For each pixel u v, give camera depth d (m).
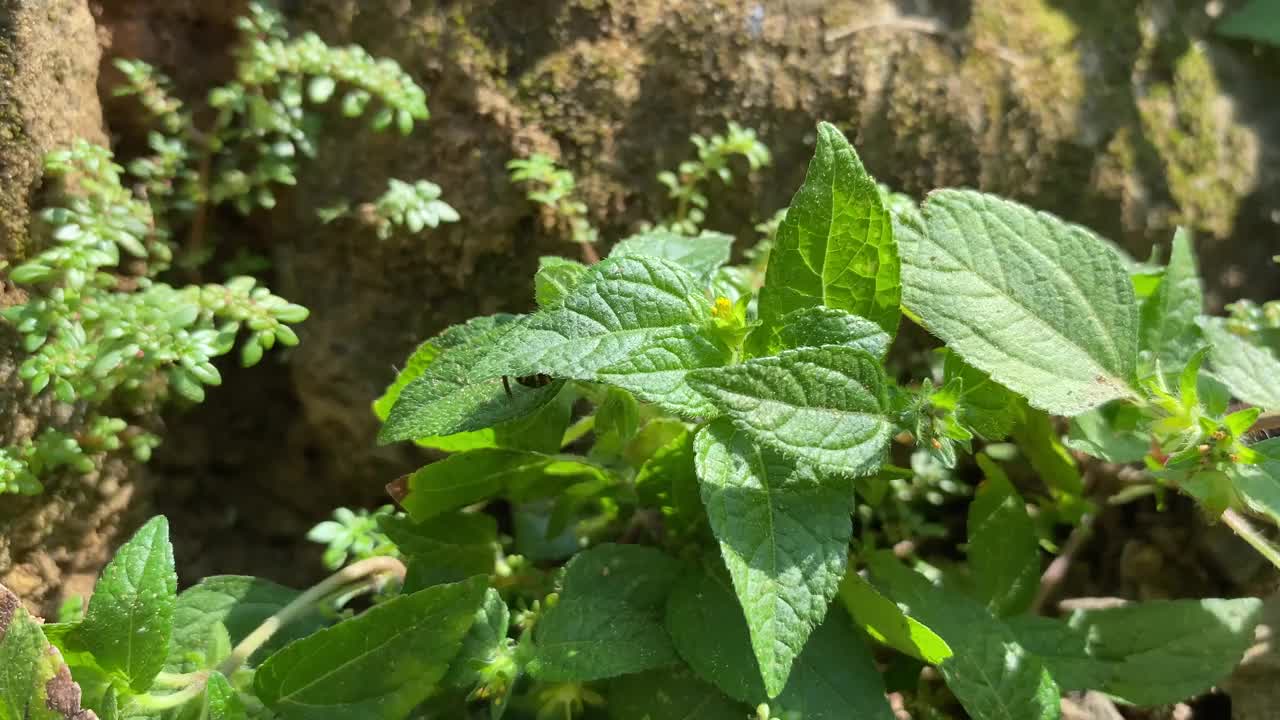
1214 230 0.25
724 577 0.16
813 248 0.14
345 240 0.23
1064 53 0.25
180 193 0.23
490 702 0.16
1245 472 0.15
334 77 0.22
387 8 0.23
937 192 0.16
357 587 0.19
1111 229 0.25
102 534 0.21
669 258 0.19
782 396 0.13
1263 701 0.19
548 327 0.13
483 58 0.23
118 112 0.22
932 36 0.25
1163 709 0.20
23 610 0.14
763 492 0.13
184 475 0.24
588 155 0.23
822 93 0.24
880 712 0.15
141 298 0.20
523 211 0.23
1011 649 0.16
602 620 0.15
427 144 0.23
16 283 0.20
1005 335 0.15
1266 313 0.22
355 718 0.15
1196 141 0.25
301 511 0.25
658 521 0.18
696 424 0.15
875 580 0.17
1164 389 0.16
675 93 0.24
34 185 0.19
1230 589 0.21
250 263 0.23
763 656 0.12
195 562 0.24
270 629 0.17
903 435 0.19
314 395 0.24
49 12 0.19
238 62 0.23
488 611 0.15
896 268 0.14
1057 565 0.20
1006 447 0.22
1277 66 0.27
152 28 0.23
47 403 0.20
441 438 0.17
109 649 0.14
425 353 0.17
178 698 0.15
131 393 0.21
